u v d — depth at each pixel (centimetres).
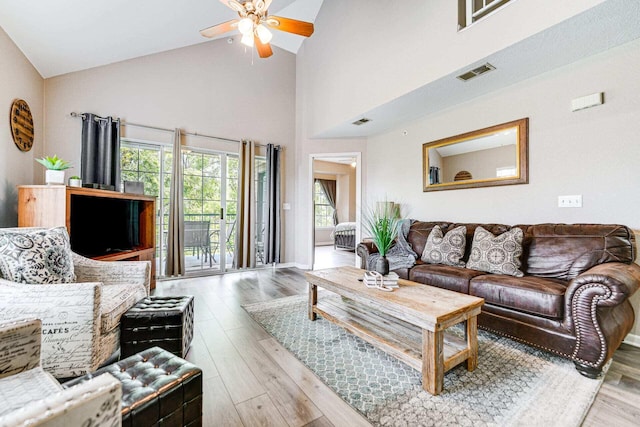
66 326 152
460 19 263
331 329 244
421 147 403
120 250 338
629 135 225
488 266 259
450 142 359
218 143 465
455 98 329
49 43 296
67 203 256
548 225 257
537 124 279
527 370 181
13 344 96
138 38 357
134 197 335
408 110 367
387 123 421
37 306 150
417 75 300
